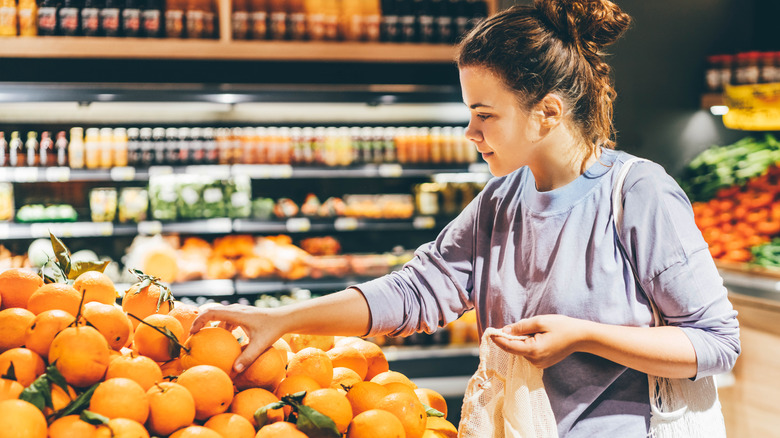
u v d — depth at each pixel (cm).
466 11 351
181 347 104
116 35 316
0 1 308
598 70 116
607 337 101
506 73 106
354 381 118
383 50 332
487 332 104
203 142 346
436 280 130
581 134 114
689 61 381
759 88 355
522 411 106
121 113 354
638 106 380
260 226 351
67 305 104
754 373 300
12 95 296
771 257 319
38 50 303
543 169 116
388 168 357
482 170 363
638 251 107
